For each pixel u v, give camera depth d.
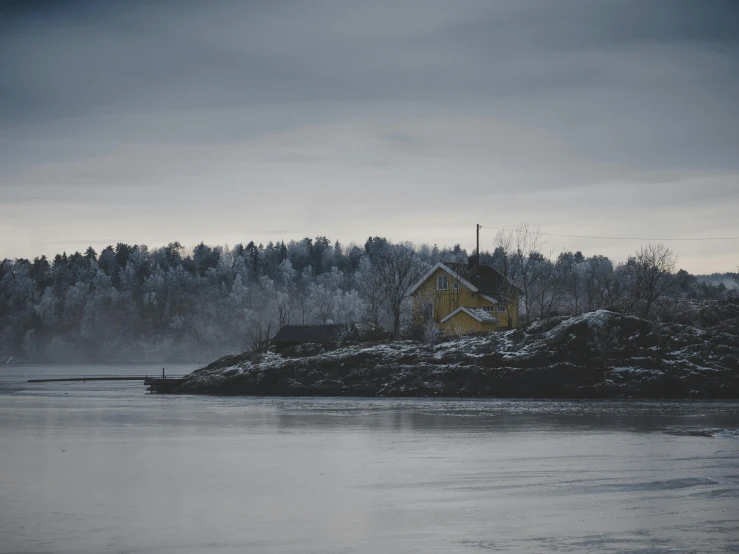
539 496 26.30
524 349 81.81
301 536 21.36
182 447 39.22
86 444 40.44
